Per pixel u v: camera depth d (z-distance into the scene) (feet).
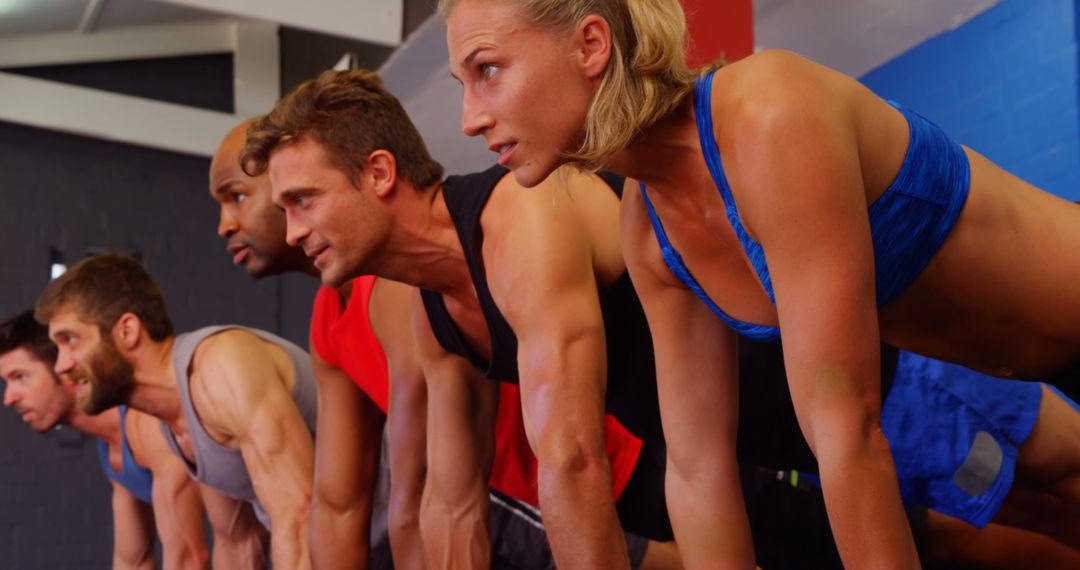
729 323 4.72
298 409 9.66
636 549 8.70
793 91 3.78
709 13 9.52
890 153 4.06
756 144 3.75
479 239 5.84
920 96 13.61
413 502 7.22
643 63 4.00
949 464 6.38
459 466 6.59
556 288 5.42
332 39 21.44
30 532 19.77
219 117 22.08
